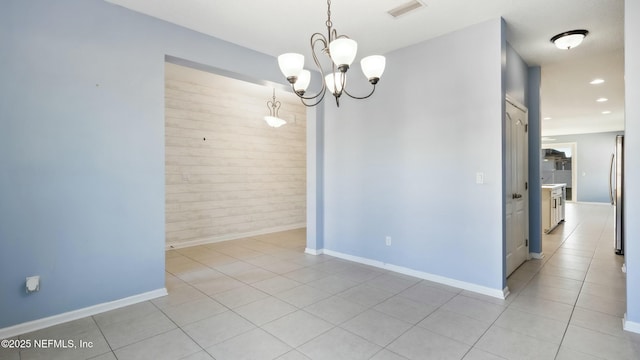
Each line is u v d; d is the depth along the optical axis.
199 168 5.17
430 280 3.38
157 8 2.75
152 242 2.92
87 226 2.58
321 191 4.52
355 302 2.83
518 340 2.16
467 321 2.45
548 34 3.24
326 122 4.45
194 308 2.72
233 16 2.88
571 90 5.50
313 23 3.01
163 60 2.96
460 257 3.16
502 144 2.89
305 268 3.85
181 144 4.96
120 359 1.98
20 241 2.30
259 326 2.39
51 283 2.42
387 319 2.49
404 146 3.57
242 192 5.75
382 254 3.83
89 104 2.57
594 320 2.44
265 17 2.89
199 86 5.14
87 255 2.58
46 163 2.39
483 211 3.00
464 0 2.60
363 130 3.99
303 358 1.98
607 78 4.80
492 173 2.93
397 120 3.63
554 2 2.63
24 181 2.31
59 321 2.45
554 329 2.31
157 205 2.95
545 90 5.50
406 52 3.53
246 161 5.81
